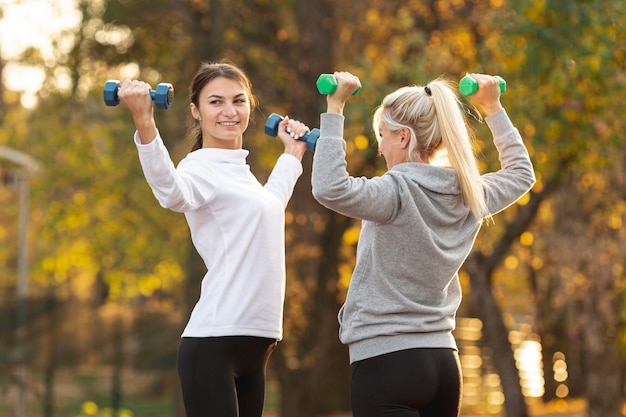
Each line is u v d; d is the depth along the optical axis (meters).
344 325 4.69
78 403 24.47
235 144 5.15
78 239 32.09
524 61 13.21
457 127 4.65
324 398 23.30
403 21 16.86
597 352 18.12
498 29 15.09
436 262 4.58
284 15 20.02
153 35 21.00
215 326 4.88
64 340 24.30
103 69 21.50
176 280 33.53
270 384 31.20
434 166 4.63
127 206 26.80
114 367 24.92
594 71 12.76
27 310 24.08
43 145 26.31
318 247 21.14
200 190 4.84
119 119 24.11
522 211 16.39
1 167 29.38
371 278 4.61
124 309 27.19
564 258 17.69
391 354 4.54
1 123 28.00
